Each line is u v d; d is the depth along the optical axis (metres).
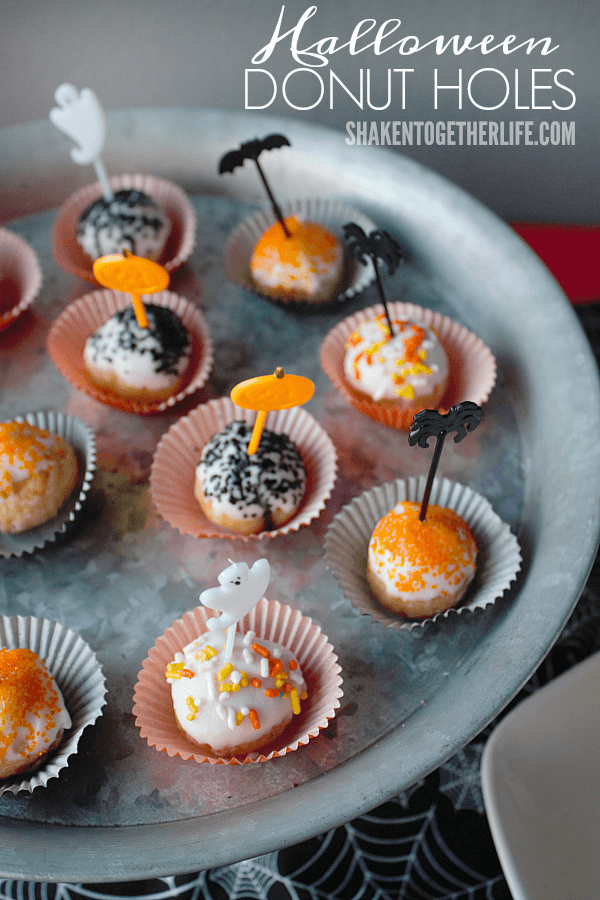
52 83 0.52
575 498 0.36
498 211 0.54
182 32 0.49
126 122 0.45
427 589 0.35
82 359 0.42
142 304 0.40
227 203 0.46
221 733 0.33
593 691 0.33
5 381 0.41
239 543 0.38
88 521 0.38
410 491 0.38
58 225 0.44
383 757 0.33
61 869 0.31
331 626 0.36
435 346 0.39
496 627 0.35
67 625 0.36
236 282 0.43
